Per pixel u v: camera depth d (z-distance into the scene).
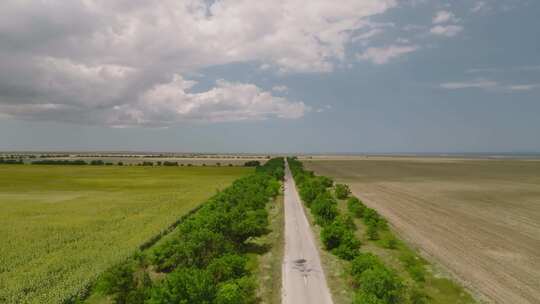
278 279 19.81
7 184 68.56
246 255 23.69
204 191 59.00
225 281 17.73
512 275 20.73
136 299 15.90
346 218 32.75
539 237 29.17
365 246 26.72
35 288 18.80
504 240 28.19
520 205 44.84
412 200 48.88
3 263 22.64
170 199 49.72
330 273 20.70
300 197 51.09
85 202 46.84
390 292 16.42
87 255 24.00
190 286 14.70
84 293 18.02
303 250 25.25
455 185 67.62
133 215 37.91
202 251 20.64
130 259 22.00
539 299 17.66
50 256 23.95
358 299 15.63
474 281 19.78
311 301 17.06
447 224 33.88
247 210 33.62
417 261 22.89
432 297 17.62
